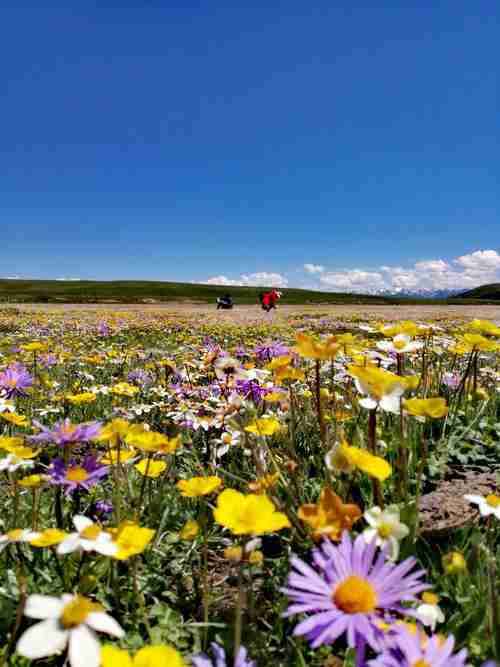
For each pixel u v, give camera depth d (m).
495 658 1.28
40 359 5.94
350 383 3.26
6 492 2.44
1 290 101.00
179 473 2.73
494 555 1.80
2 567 1.82
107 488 2.54
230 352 6.32
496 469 2.61
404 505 1.81
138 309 37.75
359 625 0.97
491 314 27.77
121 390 4.02
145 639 1.58
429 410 1.65
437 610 1.30
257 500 1.15
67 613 0.92
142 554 1.94
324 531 1.23
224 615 1.68
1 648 1.46
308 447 2.79
